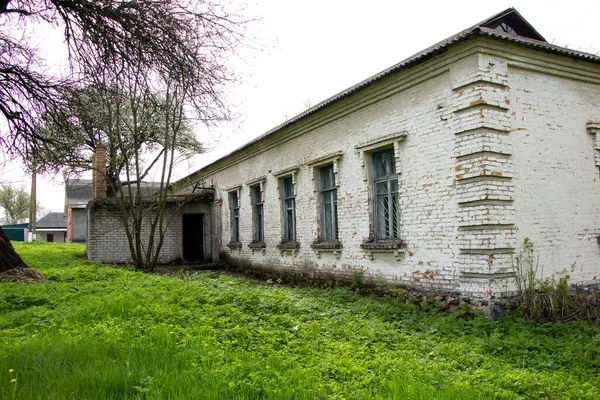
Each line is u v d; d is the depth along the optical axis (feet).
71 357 14.33
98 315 21.47
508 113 25.85
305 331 19.79
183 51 27.04
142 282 32.86
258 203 54.54
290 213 46.68
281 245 45.57
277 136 46.70
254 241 54.03
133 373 12.82
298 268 43.24
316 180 40.75
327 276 38.52
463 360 16.94
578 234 27.81
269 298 26.16
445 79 27.22
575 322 23.09
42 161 44.34
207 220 69.41
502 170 25.07
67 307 23.44
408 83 29.76
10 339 17.19
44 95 36.99
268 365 14.49
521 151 26.11
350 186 35.63
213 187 68.69
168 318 20.74
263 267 50.88
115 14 25.67
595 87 30.27
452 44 25.58
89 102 37.37
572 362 17.34
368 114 33.78
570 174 28.04
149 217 60.13
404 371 14.79
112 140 50.31
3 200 216.54
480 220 24.73
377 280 32.32
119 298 24.34
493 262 24.30
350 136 35.78
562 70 28.32
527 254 25.40
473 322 22.76
